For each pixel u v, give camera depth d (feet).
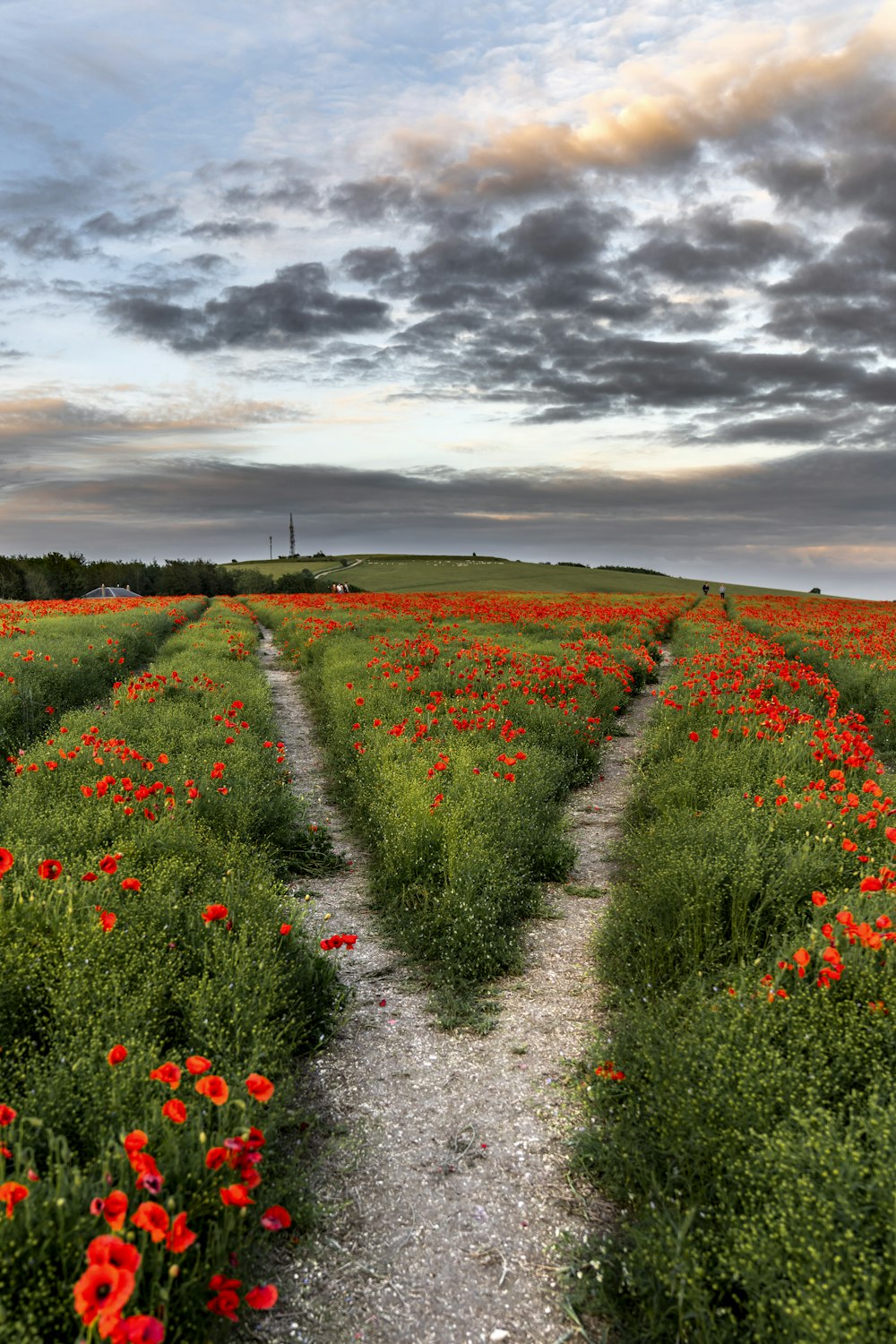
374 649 65.57
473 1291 10.09
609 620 96.48
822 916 16.43
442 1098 13.99
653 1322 9.09
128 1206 9.02
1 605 131.13
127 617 95.35
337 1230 11.01
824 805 22.53
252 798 26.35
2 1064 11.89
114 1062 10.62
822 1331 7.57
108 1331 6.42
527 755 31.42
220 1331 9.00
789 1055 11.79
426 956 19.31
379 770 29.96
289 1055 14.12
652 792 29.14
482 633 85.97
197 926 16.75
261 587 294.66
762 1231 9.00
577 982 18.16
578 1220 11.23
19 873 18.06
